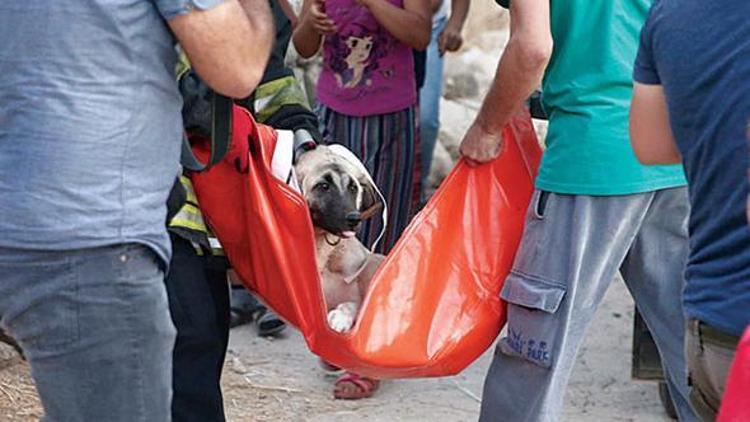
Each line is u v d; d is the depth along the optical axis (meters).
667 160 4.77
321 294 5.96
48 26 4.43
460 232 6.28
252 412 8.05
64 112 4.45
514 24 5.77
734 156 4.17
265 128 6.14
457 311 6.24
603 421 7.94
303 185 6.33
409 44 8.38
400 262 6.14
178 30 4.58
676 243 6.22
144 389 4.72
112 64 4.49
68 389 4.67
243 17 4.68
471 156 6.27
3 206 4.46
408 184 8.62
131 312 4.61
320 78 8.84
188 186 5.92
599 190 5.95
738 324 4.14
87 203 4.47
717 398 4.39
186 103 5.77
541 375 6.21
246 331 9.45
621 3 5.95
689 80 4.30
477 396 8.32
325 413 8.05
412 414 8.02
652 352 7.37
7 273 4.54
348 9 8.49
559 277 6.07
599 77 5.95
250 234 5.99
